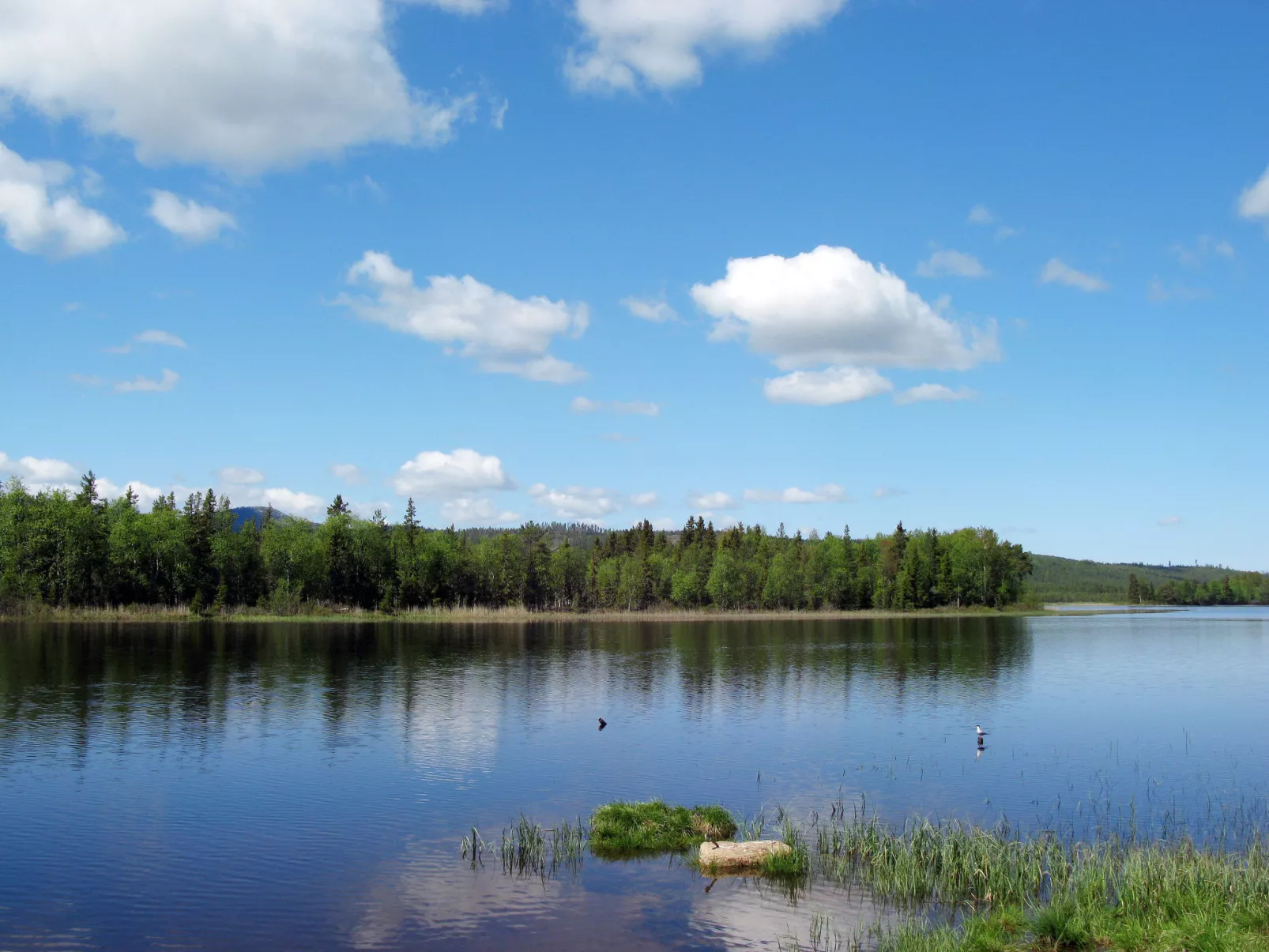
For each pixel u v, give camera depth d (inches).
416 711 2022.6
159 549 5280.5
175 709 1999.3
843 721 1959.9
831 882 935.7
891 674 2849.4
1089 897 816.9
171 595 5442.9
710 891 906.7
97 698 2150.6
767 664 3117.6
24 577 4891.7
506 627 5108.3
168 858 1002.7
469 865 982.4
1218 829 1146.7
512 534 7135.8
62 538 5039.4
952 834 1018.7
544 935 794.2
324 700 2169.0
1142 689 2556.6
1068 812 1230.9
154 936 791.1
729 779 1403.8
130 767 1446.9
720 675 2760.8
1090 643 4224.9
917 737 1770.4
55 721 1847.9
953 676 2805.1
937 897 893.8
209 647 3408.0
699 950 764.0
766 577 7647.6
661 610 7263.8
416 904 867.4
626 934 797.9
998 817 1203.9
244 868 968.9
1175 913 759.7
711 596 7485.2
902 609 7613.2
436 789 1318.9
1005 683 2669.8
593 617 6358.3
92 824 1132.5
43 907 856.9
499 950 762.8
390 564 6269.7
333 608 5777.6
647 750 1619.1
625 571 7130.9
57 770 1421.0
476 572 6845.5
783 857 973.8
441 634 4411.9
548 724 1870.1
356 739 1685.5
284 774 1405.0
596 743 1679.4
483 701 2188.7
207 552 5546.3
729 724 1895.9
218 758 1520.7
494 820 1162.6
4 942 778.2
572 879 937.5
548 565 7101.4
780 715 2025.1
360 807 1219.9
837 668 3014.3
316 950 761.6
